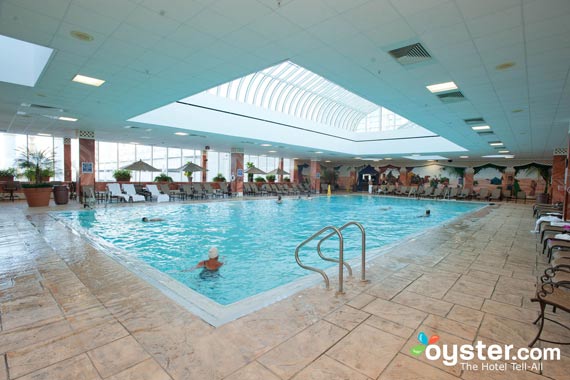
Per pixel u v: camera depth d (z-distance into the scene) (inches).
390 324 106.7
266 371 80.4
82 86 270.7
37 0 142.3
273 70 589.9
